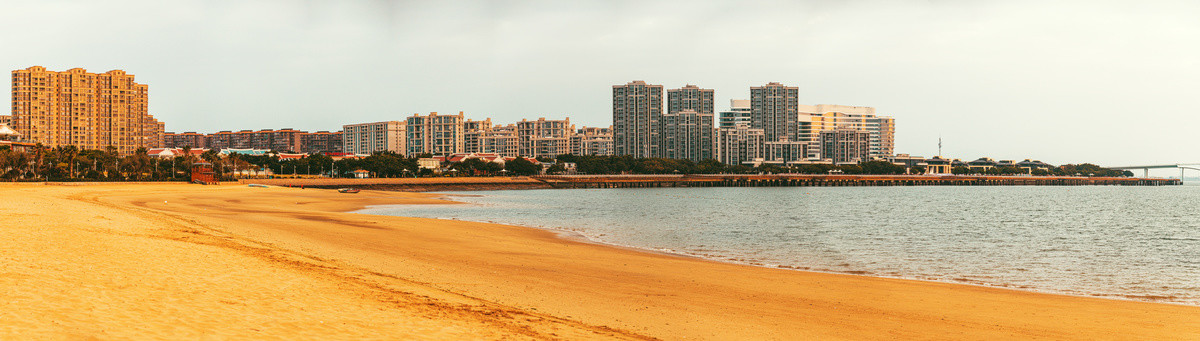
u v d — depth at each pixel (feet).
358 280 84.28
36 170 602.85
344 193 545.03
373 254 124.67
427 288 85.40
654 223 265.95
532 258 132.87
